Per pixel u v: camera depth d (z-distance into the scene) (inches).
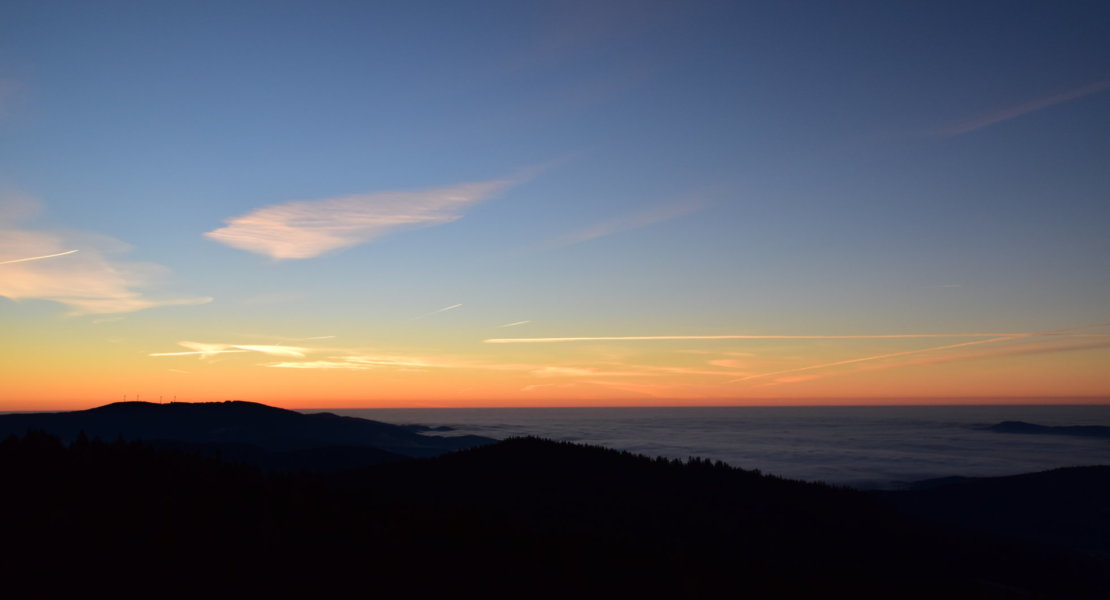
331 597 784.3
